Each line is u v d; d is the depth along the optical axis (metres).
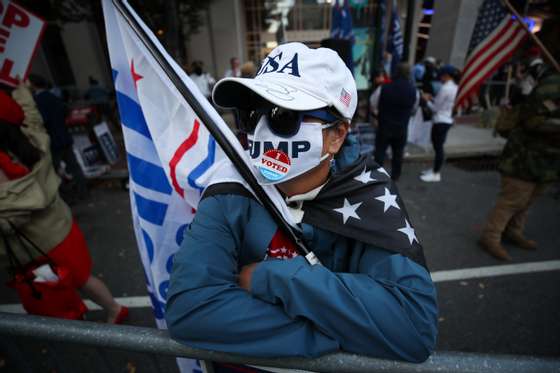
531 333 2.15
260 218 0.79
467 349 2.05
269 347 0.65
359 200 0.78
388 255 0.73
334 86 0.72
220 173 0.87
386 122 4.45
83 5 6.39
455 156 5.92
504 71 8.97
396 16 6.08
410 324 0.64
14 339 1.00
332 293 0.64
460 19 9.50
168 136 1.07
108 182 5.26
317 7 11.57
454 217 3.74
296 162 0.75
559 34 2.28
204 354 0.72
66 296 1.73
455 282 2.64
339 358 0.67
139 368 1.92
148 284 1.27
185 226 1.20
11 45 1.51
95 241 3.48
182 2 7.92
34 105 1.81
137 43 0.97
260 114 0.75
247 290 0.73
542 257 2.92
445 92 4.42
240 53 11.38
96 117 6.12
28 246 1.65
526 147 2.54
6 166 1.50
